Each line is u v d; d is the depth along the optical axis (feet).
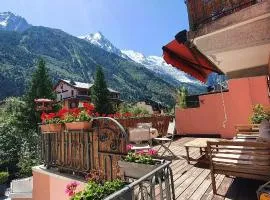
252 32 13.42
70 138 21.62
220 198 14.64
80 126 19.88
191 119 40.96
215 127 38.45
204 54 15.46
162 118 43.34
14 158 104.17
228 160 15.38
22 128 123.85
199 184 17.29
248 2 13.41
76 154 20.94
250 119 30.45
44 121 23.80
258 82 34.68
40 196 25.04
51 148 23.97
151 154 15.33
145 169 13.79
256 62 19.90
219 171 15.30
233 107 36.50
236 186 16.29
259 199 11.04
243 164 14.49
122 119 35.09
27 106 128.67
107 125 18.40
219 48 14.25
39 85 134.62
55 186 23.02
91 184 12.40
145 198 11.50
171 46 15.72
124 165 14.75
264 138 15.31
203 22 14.53
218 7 14.17
